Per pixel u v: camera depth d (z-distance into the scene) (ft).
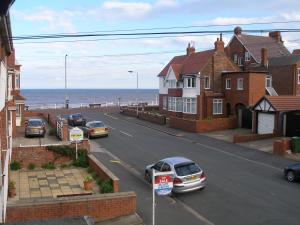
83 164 80.64
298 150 95.76
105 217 53.16
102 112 210.38
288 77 154.20
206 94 150.41
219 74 155.12
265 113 120.67
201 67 153.07
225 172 78.48
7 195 55.06
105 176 65.57
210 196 62.95
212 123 134.31
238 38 184.34
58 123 112.06
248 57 179.52
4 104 53.78
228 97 149.89
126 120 172.76
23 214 49.78
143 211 56.39
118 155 96.17
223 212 55.57
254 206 57.77
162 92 185.88
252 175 76.02
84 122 152.25
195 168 63.87
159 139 120.47
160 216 54.44
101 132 122.11
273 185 68.80
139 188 67.87
